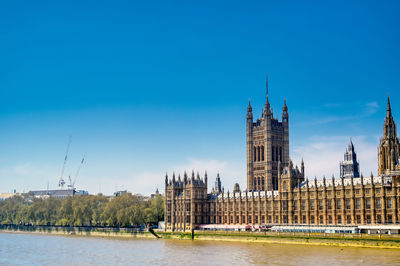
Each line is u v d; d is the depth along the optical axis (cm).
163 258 19900
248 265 17400
